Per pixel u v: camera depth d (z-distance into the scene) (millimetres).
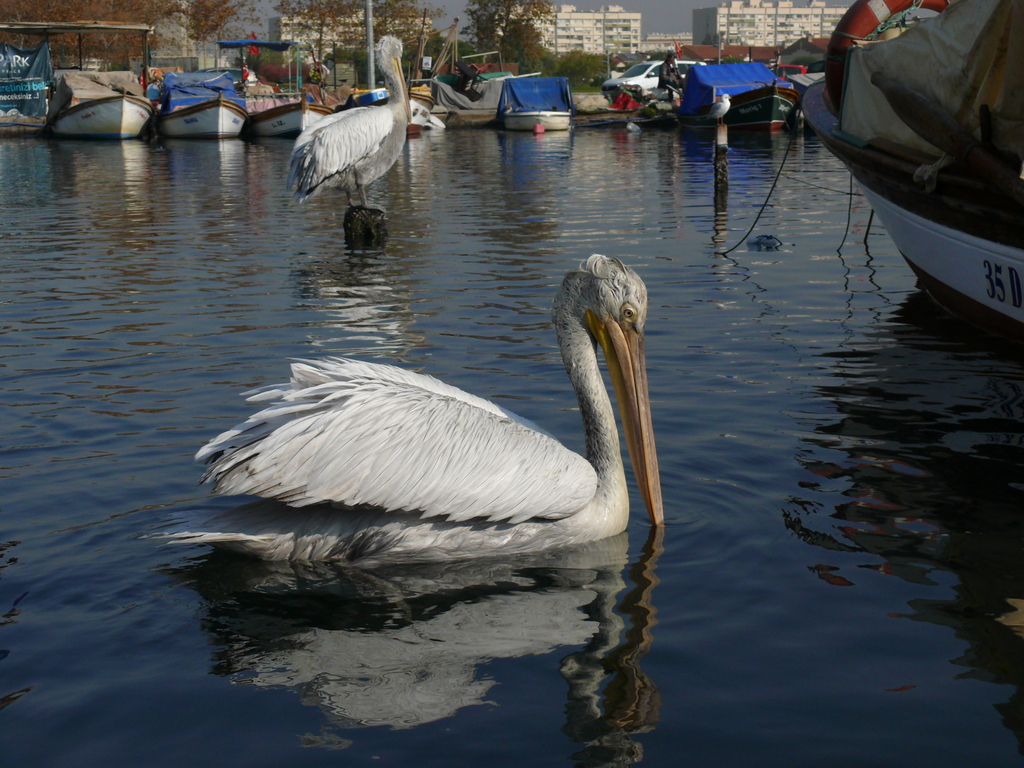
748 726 2668
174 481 4418
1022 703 2758
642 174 20859
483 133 38062
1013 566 3609
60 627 3227
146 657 3055
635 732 2648
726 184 14953
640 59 106250
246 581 3582
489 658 3049
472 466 3699
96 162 25734
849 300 8453
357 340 7078
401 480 3609
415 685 2896
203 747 2607
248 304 8453
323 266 10477
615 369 4066
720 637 3148
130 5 60625
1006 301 6953
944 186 7273
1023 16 5980
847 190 16953
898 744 2584
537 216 14375
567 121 38562
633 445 4051
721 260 10492
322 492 3549
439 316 7875
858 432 5086
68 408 5488
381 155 12664
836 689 2840
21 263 10727
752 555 3750
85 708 2777
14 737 2648
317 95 39375
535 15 66188
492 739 2627
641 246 11492
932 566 3619
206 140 34812
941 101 7195
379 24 59625
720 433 5082
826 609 3318
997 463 4645
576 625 3256
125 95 34094
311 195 12766
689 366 6359
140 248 11812
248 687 2889
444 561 3801
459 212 15031
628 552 3830
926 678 2891
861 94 8906
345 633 3213
